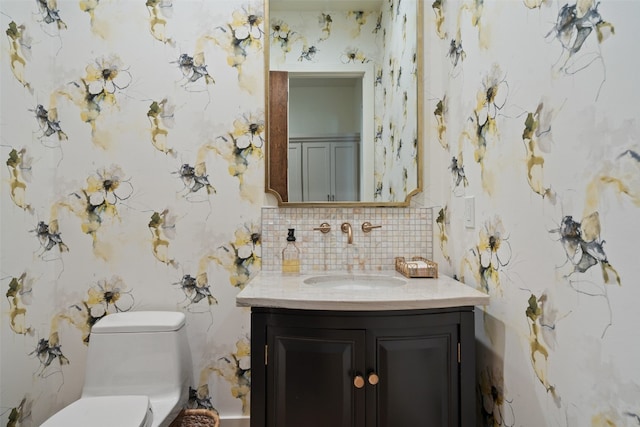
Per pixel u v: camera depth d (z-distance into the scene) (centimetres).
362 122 151
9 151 128
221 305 151
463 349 103
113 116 149
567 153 75
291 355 102
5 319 125
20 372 130
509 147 99
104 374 130
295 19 152
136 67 150
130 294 150
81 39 149
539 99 85
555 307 80
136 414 104
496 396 107
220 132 151
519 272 94
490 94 110
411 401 101
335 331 100
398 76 152
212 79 151
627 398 61
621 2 61
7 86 127
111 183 150
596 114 67
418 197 153
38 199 141
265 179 150
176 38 150
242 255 151
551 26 80
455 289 112
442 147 151
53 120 148
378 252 151
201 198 151
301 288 115
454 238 139
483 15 114
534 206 87
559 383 79
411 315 101
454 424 102
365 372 100
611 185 64
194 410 145
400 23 152
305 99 151
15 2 131
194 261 151
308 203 150
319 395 101
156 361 132
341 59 151
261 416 103
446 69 147
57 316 148
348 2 152
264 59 150
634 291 59
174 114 150
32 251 137
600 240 66
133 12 150
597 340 67
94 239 149
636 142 58
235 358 151
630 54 59
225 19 151
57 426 97
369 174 151
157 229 151
